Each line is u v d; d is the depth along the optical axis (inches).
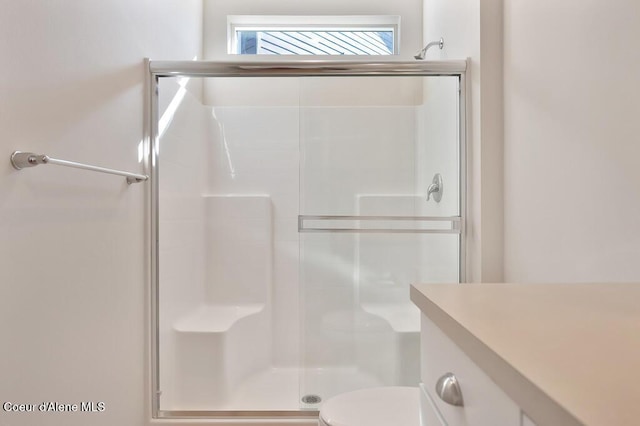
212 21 113.1
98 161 53.0
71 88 46.5
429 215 82.7
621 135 38.7
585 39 44.1
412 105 86.1
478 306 26.3
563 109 48.3
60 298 44.7
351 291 89.0
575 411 12.9
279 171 103.6
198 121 97.7
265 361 100.1
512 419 17.1
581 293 30.2
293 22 115.9
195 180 95.4
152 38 73.5
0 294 35.9
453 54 82.3
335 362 88.3
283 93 106.7
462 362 23.1
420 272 85.8
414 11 113.1
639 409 13.0
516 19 60.5
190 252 91.5
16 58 37.6
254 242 102.6
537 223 54.4
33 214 40.2
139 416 67.3
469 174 70.8
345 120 88.4
